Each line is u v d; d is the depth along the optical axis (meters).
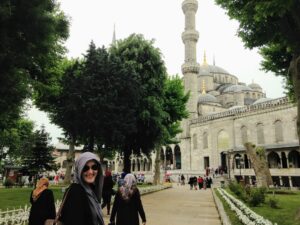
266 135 60.25
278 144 53.31
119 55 32.88
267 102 61.84
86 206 3.75
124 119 26.69
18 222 12.17
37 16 15.23
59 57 28.84
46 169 35.75
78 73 28.53
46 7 17.19
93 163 4.00
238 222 12.82
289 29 17.03
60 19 19.45
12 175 55.00
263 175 35.56
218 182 54.16
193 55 81.88
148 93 31.98
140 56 32.53
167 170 74.81
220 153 68.44
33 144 38.53
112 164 96.12
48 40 16.73
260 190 20.97
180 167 83.81
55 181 49.84
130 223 7.59
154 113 31.77
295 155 51.66
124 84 27.34
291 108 56.66
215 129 70.62
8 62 14.41
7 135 45.31
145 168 90.56
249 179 52.75
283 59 24.17
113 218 7.83
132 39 33.31
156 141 33.12
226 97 95.06
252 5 15.80
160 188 37.88
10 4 14.39
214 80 107.94
